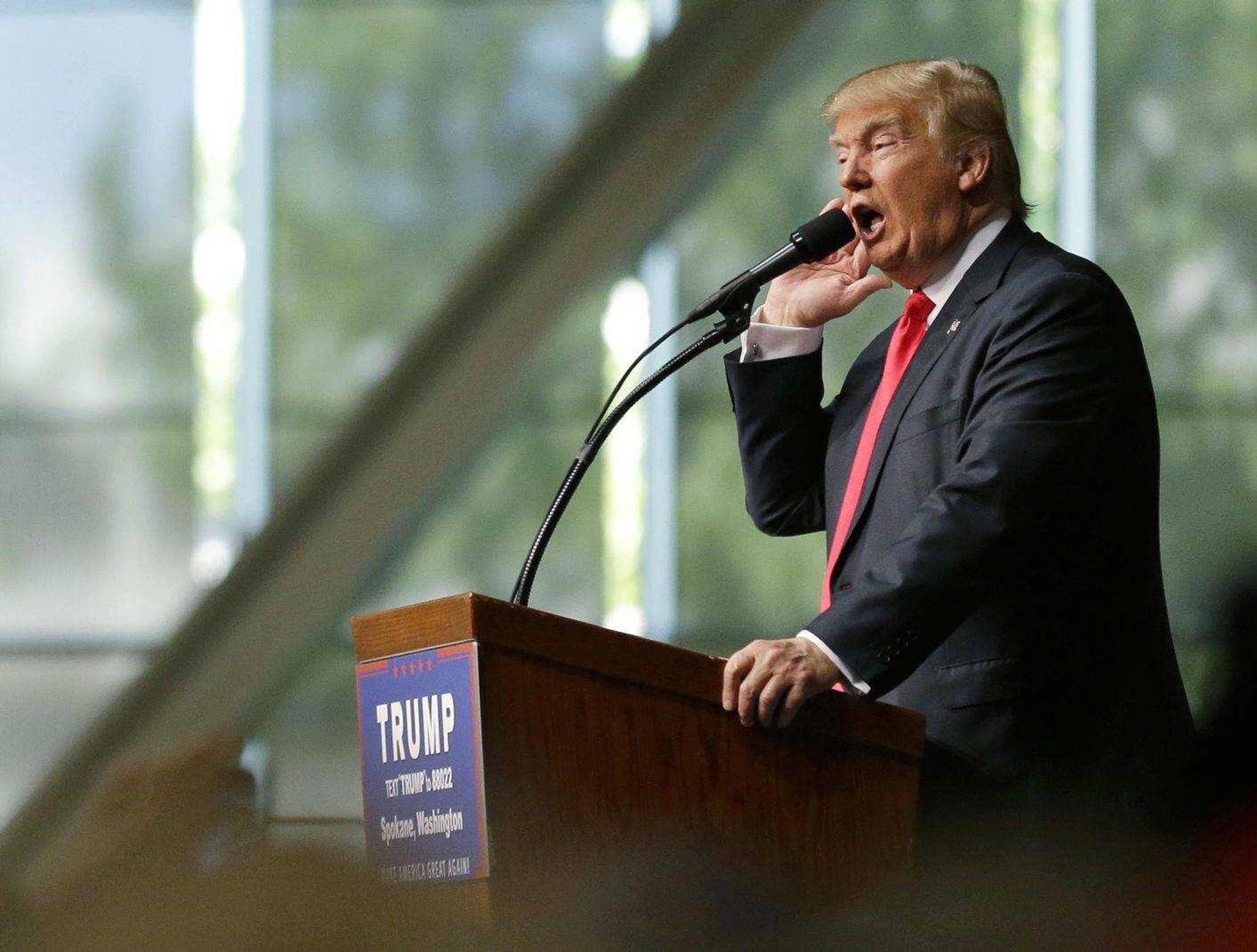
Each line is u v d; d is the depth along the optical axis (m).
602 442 6.82
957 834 6.24
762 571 22.12
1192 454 21.59
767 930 5.32
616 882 5.23
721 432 22.19
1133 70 21.81
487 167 23.23
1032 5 21.86
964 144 6.90
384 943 3.65
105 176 23.70
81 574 23.61
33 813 21.16
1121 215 21.78
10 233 23.73
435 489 22.50
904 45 21.83
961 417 6.57
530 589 6.65
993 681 6.40
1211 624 7.38
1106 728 6.45
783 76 21.88
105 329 23.72
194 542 23.56
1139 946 5.24
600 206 22.16
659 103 21.94
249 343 23.55
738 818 5.48
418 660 5.33
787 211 22.03
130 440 23.70
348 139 23.44
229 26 23.59
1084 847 6.23
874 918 5.41
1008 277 6.77
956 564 5.89
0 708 23.23
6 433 23.72
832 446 7.34
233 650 22.45
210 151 23.66
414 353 22.86
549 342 22.38
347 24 23.48
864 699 5.70
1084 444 6.25
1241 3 21.78
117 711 22.27
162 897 3.62
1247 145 21.75
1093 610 6.51
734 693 5.50
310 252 23.50
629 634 5.39
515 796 5.14
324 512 22.78
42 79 23.72
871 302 20.56
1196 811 6.42
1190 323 21.72
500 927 4.93
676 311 22.17
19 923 3.63
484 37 23.28
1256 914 5.50
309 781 22.11
